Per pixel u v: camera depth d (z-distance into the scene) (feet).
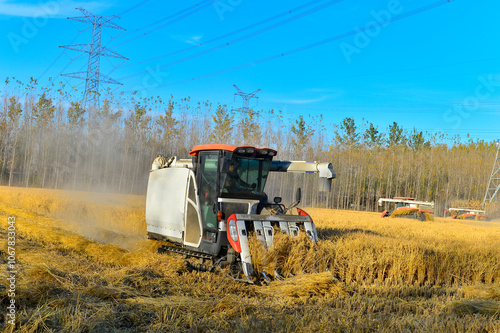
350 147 224.94
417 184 207.82
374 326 15.99
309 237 29.55
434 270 29.89
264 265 26.05
